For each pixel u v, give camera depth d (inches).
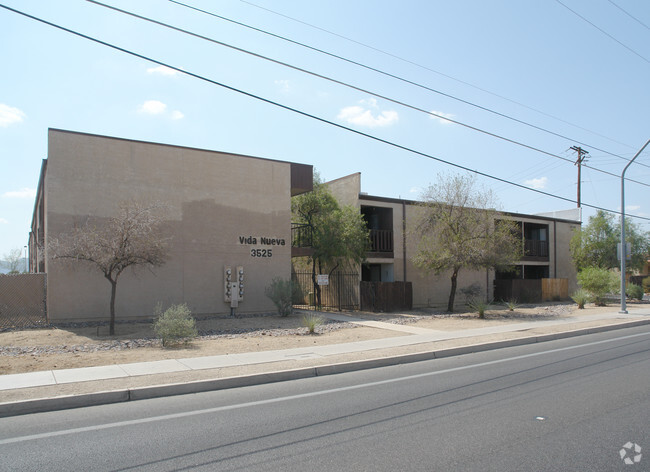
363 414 268.7
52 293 647.8
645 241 1314.0
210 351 465.4
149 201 721.6
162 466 195.6
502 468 188.2
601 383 336.2
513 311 930.7
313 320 648.4
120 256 564.4
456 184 890.1
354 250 959.0
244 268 804.6
